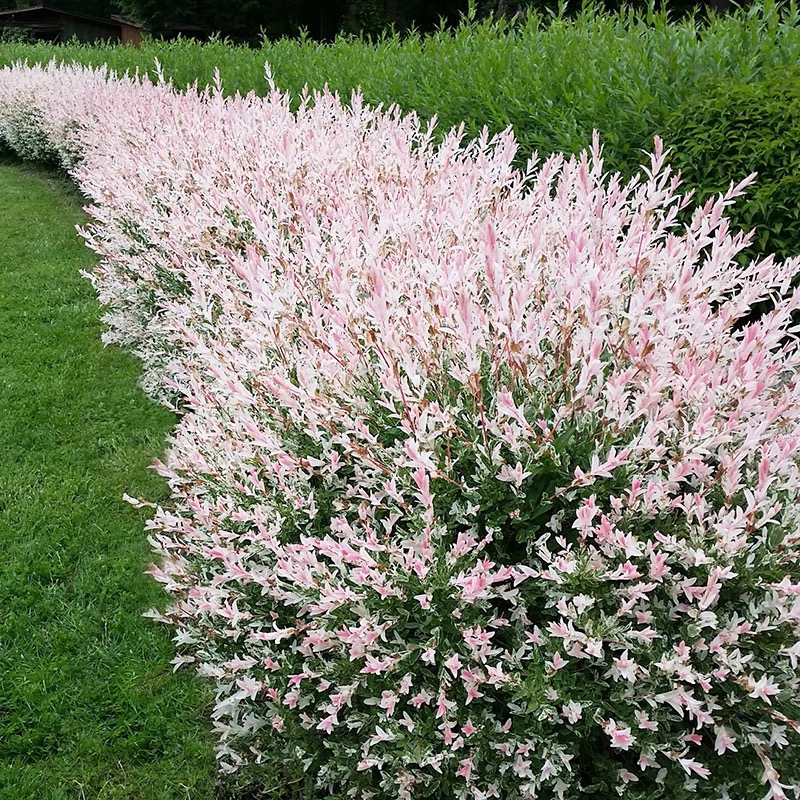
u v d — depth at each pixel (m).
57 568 3.50
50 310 6.59
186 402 4.85
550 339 2.06
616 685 1.80
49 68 15.54
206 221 4.24
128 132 7.20
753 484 1.96
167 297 4.58
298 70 8.55
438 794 2.03
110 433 4.72
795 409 2.08
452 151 4.17
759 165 4.03
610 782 1.89
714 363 2.00
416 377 1.96
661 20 5.26
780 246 4.03
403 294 2.41
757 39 4.56
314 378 2.26
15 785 2.55
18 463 4.39
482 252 2.46
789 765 1.84
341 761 2.11
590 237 2.46
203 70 11.08
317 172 4.25
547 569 1.92
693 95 4.32
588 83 4.93
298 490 2.20
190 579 2.56
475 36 6.89
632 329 2.02
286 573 1.94
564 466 1.88
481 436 1.97
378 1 27.44
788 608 1.78
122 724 2.74
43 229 9.31
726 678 1.80
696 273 2.32
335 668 2.02
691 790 1.84
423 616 1.91
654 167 2.55
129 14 30.64
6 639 3.13
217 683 2.54
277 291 2.67
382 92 6.72
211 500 2.57
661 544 1.84
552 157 3.28
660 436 2.01
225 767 2.38
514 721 1.88
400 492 1.97
